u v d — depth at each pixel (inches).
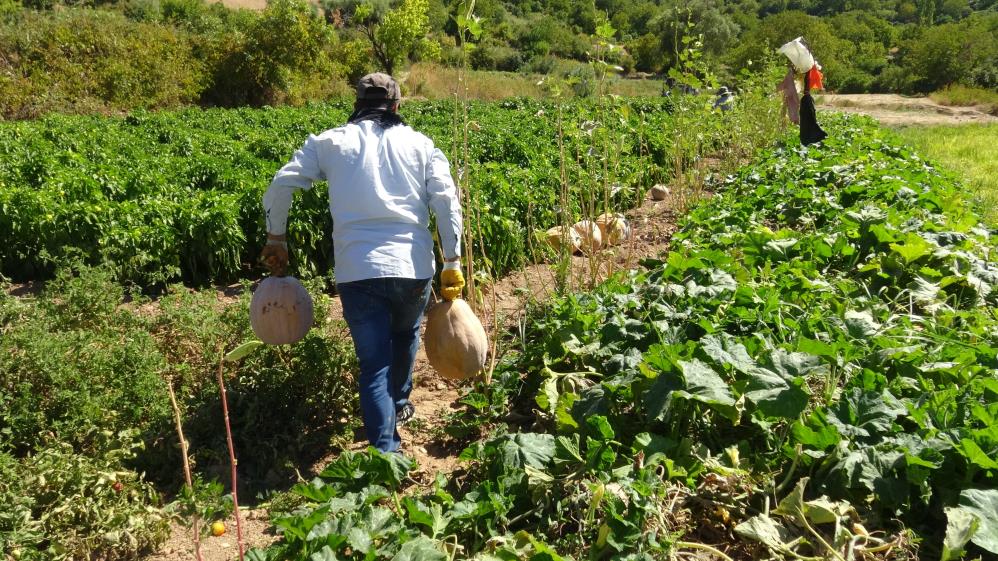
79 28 1070.4
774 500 117.0
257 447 150.8
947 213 282.2
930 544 105.9
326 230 303.4
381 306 136.5
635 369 139.3
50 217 291.0
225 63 1194.6
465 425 155.6
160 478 142.6
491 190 331.6
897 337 157.6
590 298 185.9
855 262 225.1
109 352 158.6
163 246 289.7
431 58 1577.3
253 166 446.3
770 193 335.9
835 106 1359.5
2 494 115.6
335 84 1322.6
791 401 119.8
